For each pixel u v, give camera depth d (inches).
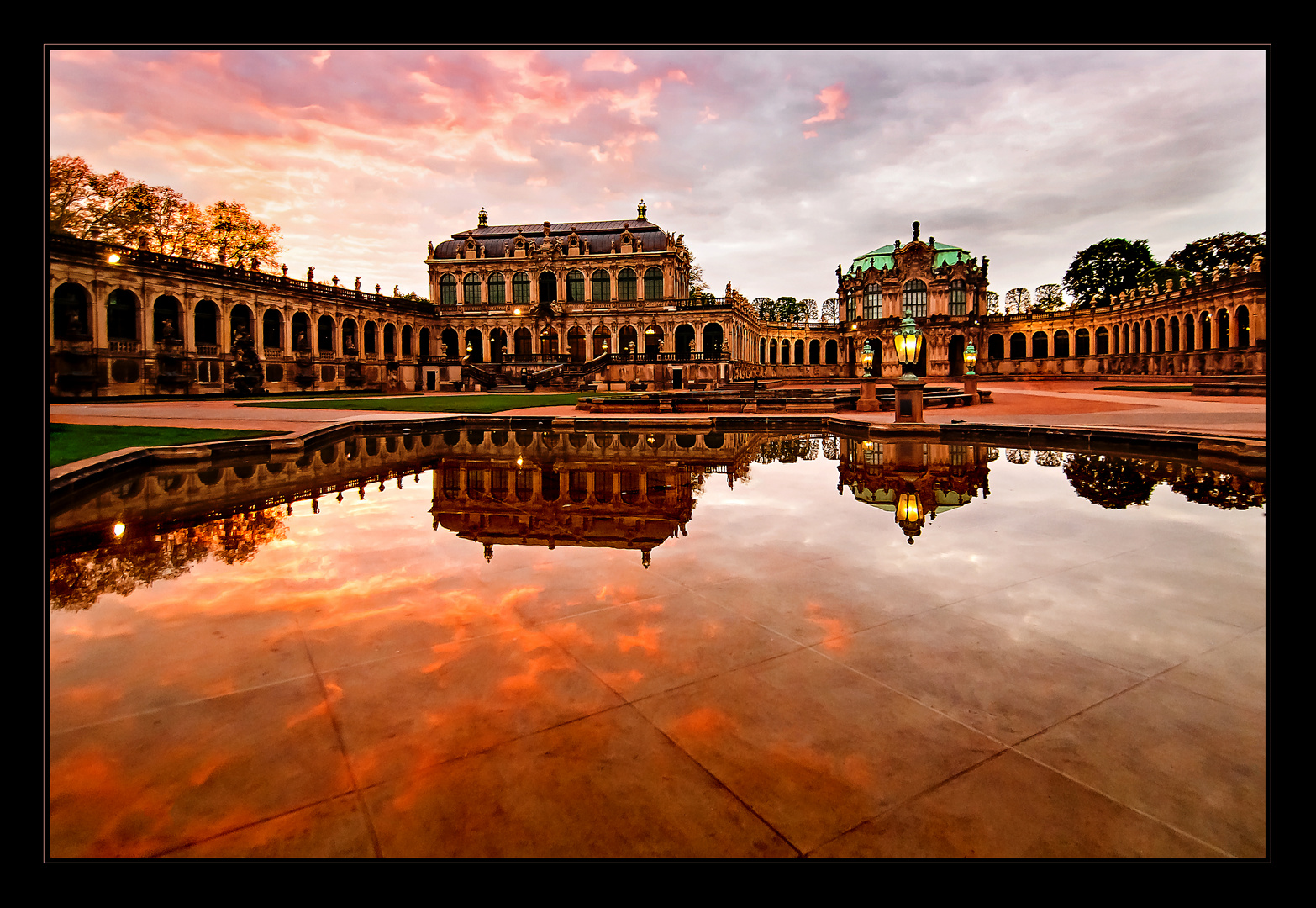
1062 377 2598.4
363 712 118.1
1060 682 128.6
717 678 130.6
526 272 3171.8
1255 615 164.2
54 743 107.4
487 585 190.4
